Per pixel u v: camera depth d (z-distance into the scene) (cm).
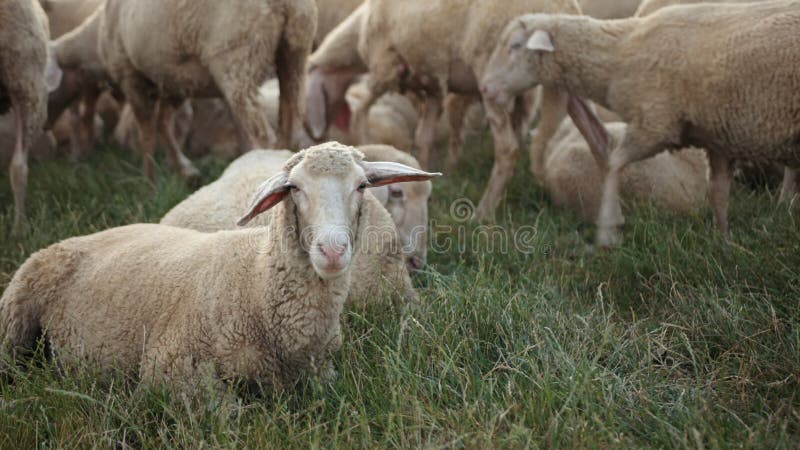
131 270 519
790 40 649
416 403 445
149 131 1003
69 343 525
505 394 469
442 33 898
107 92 1293
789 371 487
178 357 475
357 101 1213
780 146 677
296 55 881
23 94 800
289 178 443
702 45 696
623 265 660
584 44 771
